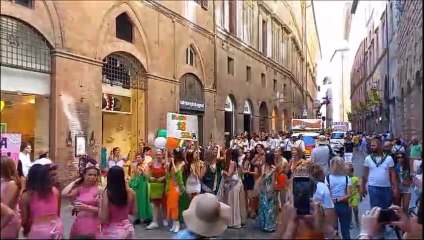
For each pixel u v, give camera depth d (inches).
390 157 335.3
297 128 1288.1
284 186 363.9
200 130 1005.2
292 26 2097.7
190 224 203.8
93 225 268.1
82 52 608.1
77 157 588.1
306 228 209.8
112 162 550.0
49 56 563.8
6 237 233.1
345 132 1406.3
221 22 1126.4
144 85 765.3
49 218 250.2
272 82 1674.5
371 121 1861.5
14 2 511.5
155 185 391.9
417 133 218.1
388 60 1289.4
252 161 434.6
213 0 1064.2
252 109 1411.2
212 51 1059.9
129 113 752.3
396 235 273.0
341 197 309.6
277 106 1733.5
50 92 563.8
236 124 1247.5
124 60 730.8
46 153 485.4
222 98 1131.3
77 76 598.2
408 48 602.2
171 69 847.1
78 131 595.8
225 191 386.3
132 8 722.2
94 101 628.7
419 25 458.9
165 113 817.5
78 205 271.1
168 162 394.6
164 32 822.5
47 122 561.9
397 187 336.2
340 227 330.0
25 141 511.8
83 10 609.0
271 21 1685.5
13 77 514.9
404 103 491.8
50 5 557.0
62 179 563.5
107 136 718.5
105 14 655.8
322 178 311.4
